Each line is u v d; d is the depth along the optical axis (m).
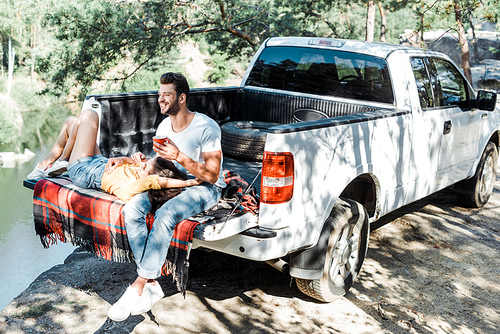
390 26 39.75
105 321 3.63
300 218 3.39
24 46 63.97
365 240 4.20
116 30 13.79
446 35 25.31
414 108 4.66
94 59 14.38
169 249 3.12
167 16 14.42
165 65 16.03
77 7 13.43
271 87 5.54
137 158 3.46
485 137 6.10
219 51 17.25
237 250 3.23
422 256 5.07
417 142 4.70
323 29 18.05
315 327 3.70
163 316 3.73
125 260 3.25
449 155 5.36
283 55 5.46
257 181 4.17
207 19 15.48
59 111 60.56
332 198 3.65
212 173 3.21
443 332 3.75
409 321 3.86
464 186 6.25
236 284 4.29
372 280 4.50
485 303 4.22
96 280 4.29
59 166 3.68
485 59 26.89
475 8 5.66
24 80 63.22
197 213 3.19
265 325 3.69
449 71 5.50
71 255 5.05
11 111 48.03
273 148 3.20
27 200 30.91
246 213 3.24
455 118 5.35
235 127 4.96
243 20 15.37
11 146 43.06
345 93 5.03
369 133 4.00
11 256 21.53
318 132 3.47
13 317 3.67
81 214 3.36
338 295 3.99
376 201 4.27
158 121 4.53
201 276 4.39
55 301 3.91
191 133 3.36
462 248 5.30
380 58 4.77
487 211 6.43
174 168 3.24
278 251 3.28
